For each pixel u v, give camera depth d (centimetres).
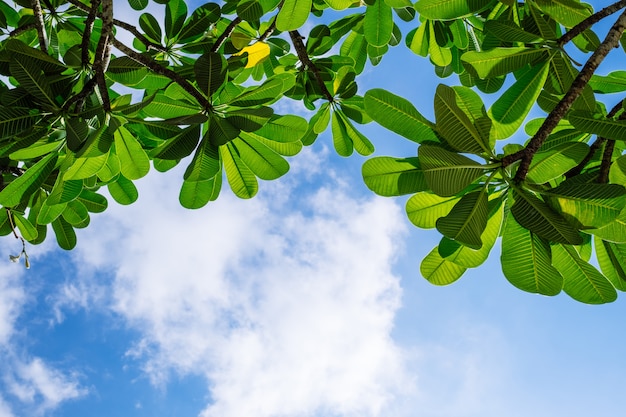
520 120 240
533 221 190
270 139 288
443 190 182
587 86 238
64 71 278
